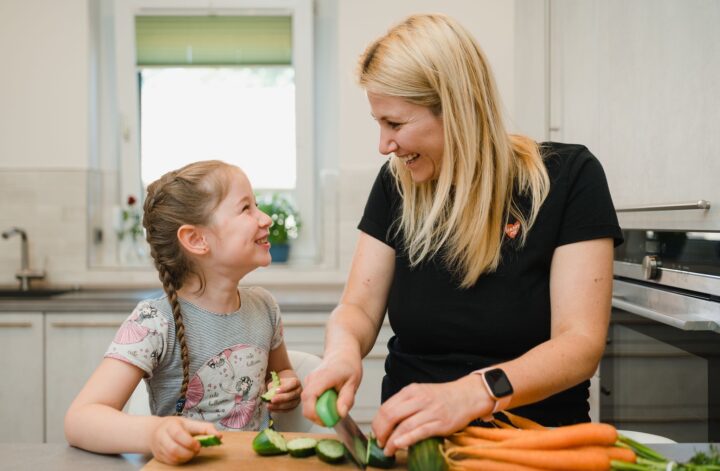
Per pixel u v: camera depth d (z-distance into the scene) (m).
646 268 1.66
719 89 1.35
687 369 1.50
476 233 1.16
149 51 3.53
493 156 1.17
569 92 2.38
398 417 0.91
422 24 1.14
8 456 1.05
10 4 3.35
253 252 1.36
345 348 1.09
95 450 1.06
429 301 1.23
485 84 1.15
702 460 0.86
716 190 1.36
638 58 1.76
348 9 3.31
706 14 1.40
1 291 3.26
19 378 2.87
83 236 3.42
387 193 1.34
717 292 1.36
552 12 2.57
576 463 0.85
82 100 3.39
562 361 1.00
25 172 3.40
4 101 3.38
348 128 3.37
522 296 1.18
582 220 1.14
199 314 1.37
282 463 0.98
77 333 2.88
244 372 1.40
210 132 3.60
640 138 1.76
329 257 3.52
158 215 1.35
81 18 3.37
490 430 0.93
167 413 1.35
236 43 3.54
